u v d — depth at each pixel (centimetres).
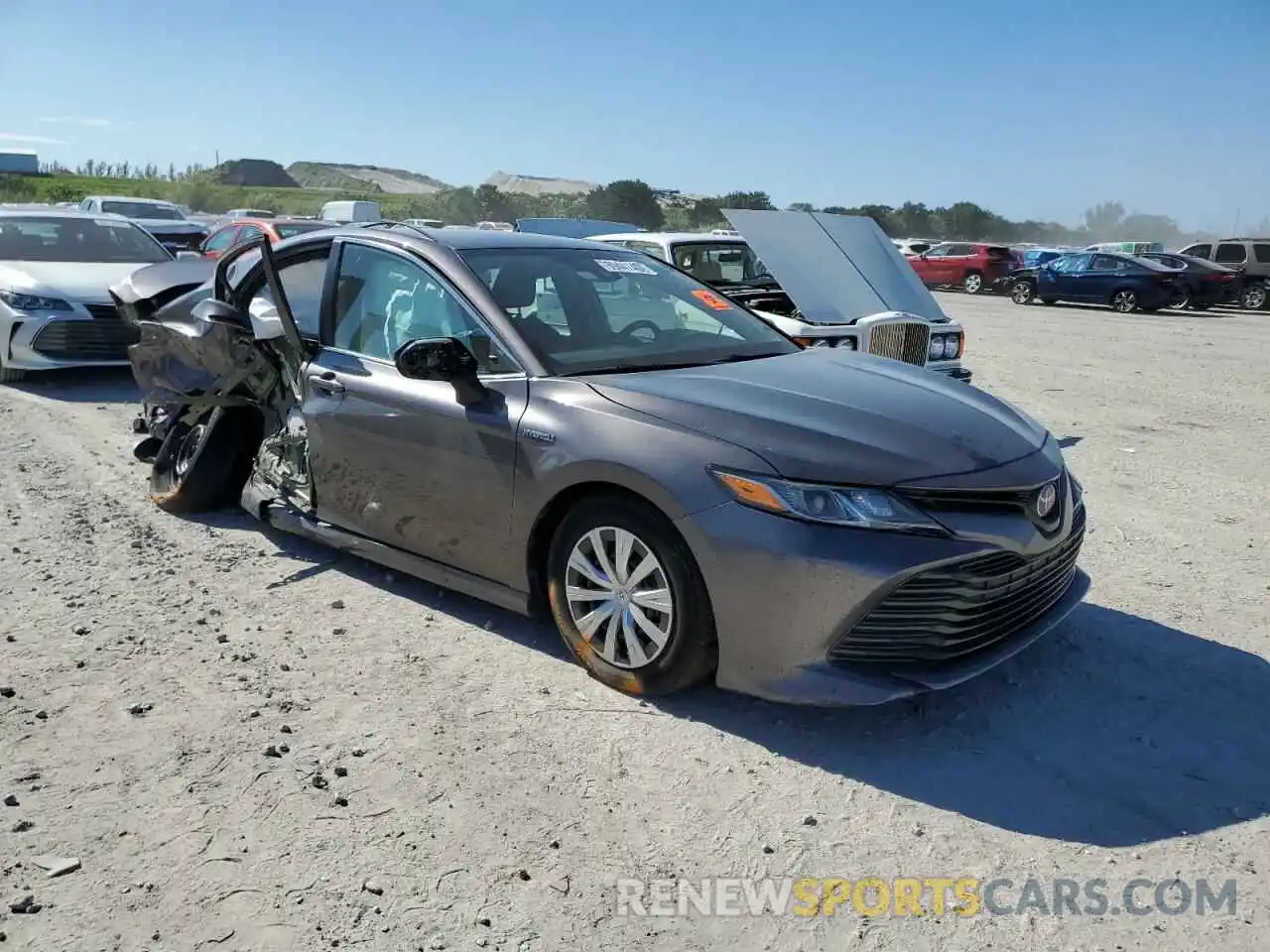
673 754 340
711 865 286
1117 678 398
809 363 438
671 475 346
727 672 345
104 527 557
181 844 290
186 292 622
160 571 494
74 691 375
